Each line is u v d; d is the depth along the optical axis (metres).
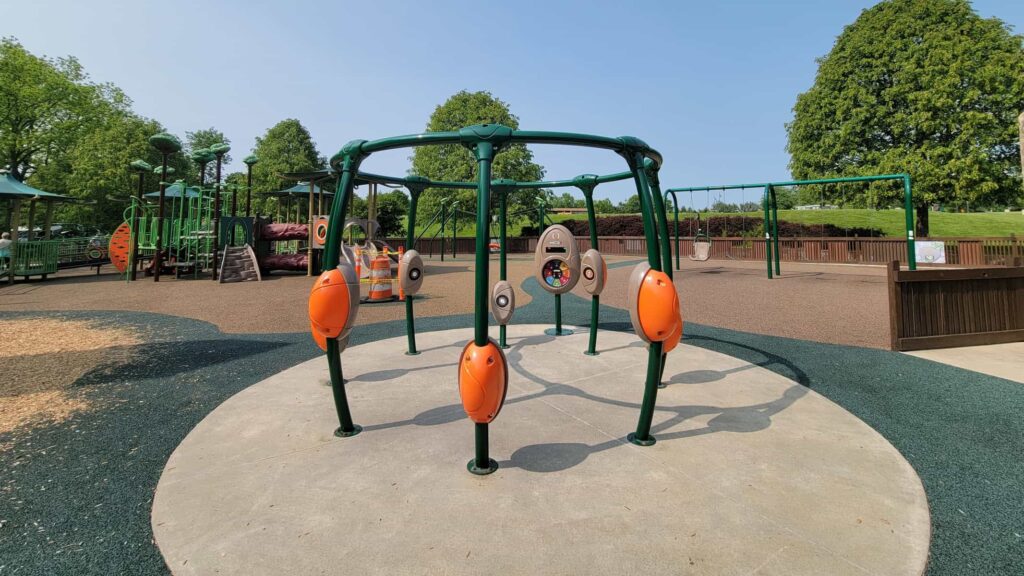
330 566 1.64
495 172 31.14
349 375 4.06
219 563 1.67
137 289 11.51
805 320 6.86
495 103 32.25
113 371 4.38
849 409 3.30
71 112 28.19
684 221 29.31
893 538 1.79
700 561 1.65
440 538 1.79
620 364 4.35
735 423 2.94
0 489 2.28
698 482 2.21
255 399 3.44
